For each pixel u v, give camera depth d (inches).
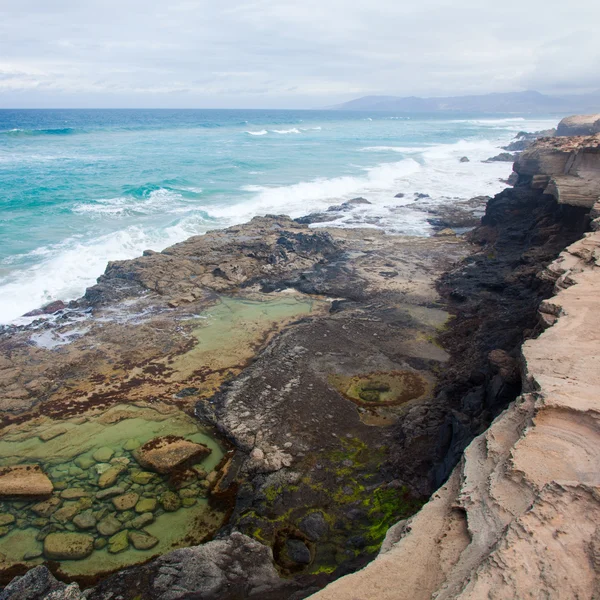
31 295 729.0
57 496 383.6
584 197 717.3
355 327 631.8
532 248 753.6
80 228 1014.4
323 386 506.9
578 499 183.8
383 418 464.1
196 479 400.8
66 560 330.6
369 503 365.1
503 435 245.0
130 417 475.8
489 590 159.6
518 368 353.4
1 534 349.7
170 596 270.2
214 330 645.9
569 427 231.1
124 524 359.3
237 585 278.5
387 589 181.3
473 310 667.4
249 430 442.9
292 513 359.3
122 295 728.3
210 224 1110.4
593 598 154.3
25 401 497.0
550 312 365.4
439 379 525.0
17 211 1104.8
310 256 903.7
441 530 207.8
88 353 581.3
